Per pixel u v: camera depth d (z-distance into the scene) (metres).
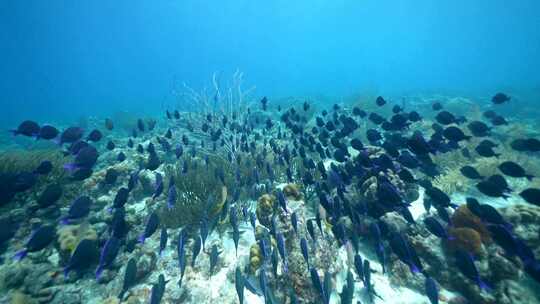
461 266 1.14
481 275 1.36
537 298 1.26
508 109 7.70
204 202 2.07
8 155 2.67
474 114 6.44
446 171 2.88
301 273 1.34
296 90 23.08
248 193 2.33
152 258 1.62
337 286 1.43
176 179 2.47
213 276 1.54
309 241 1.46
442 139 2.21
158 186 1.70
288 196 1.97
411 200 2.16
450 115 2.28
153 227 1.37
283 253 1.22
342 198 1.56
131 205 2.39
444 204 1.53
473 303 1.35
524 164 3.08
